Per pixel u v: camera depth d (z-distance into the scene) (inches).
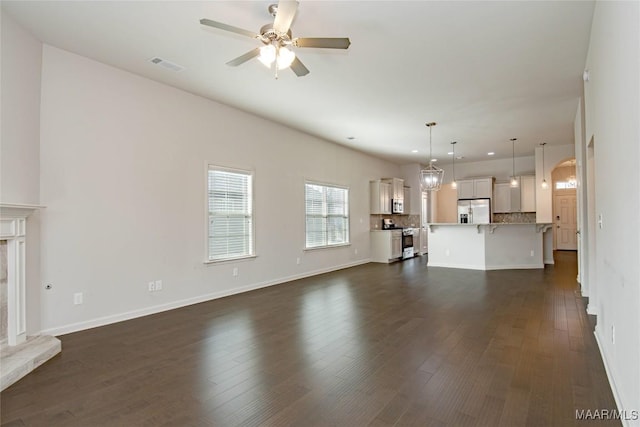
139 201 160.6
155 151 167.2
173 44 132.7
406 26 119.4
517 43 131.3
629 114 67.8
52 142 133.0
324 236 289.4
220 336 133.6
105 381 97.7
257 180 223.0
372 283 237.1
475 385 93.4
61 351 119.3
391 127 249.3
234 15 114.0
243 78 163.8
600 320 122.5
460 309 168.9
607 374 97.9
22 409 83.9
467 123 239.5
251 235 218.1
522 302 180.7
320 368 105.0
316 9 109.2
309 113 216.7
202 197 188.2
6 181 115.3
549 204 319.0
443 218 453.1
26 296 123.8
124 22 118.0
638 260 63.7
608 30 89.2
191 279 182.5
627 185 71.7
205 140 190.1
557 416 78.6
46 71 132.0
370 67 151.6
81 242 141.2
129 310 156.3
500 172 384.2
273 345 124.0
